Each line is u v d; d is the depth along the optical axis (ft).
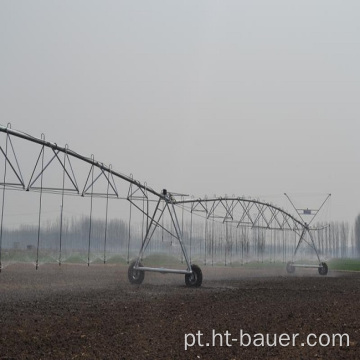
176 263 201.05
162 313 69.21
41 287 100.22
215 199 181.37
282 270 218.18
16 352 44.01
